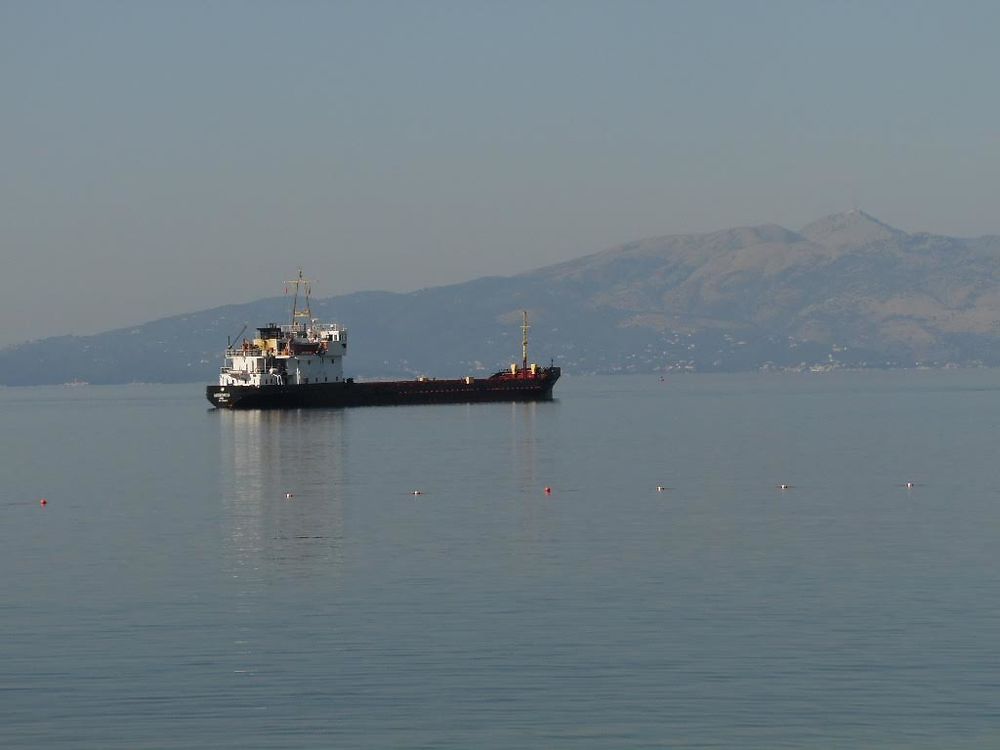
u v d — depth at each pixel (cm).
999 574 7131
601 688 5088
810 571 7319
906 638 5734
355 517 9938
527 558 7856
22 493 12506
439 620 6169
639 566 7538
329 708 4894
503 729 4662
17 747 4547
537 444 18475
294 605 6538
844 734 4578
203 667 5412
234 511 10494
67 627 6109
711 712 4806
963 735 4556
